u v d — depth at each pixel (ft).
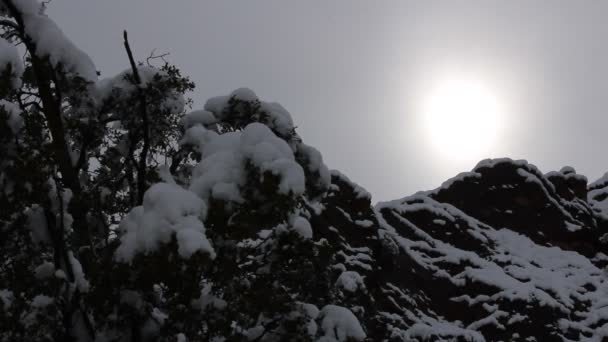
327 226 73.00
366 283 70.69
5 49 35.40
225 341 34.45
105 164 44.24
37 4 40.75
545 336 71.61
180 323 33.83
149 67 42.55
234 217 33.81
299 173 33.42
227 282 34.42
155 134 43.39
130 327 34.50
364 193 77.87
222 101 46.39
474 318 75.87
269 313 35.37
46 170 33.65
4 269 34.76
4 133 34.45
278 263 37.37
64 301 34.50
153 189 31.27
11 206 33.65
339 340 38.40
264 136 34.94
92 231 42.24
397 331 67.21
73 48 39.91
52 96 40.78
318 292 42.04
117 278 31.53
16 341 32.14
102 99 42.06
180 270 30.12
